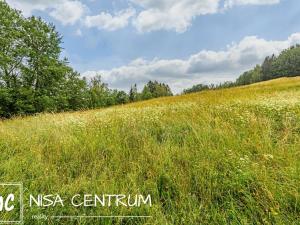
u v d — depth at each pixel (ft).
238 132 17.29
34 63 92.79
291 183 10.08
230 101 32.99
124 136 18.35
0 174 12.29
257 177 10.71
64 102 99.60
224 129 17.63
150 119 23.02
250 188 10.48
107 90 207.00
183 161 13.41
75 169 13.10
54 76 96.63
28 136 19.17
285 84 99.55
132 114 27.22
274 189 9.96
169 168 12.55
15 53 86.94
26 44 93.30
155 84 360.28
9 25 86.99
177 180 11.42
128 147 15.75
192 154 14.05
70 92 111.96
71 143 16.63
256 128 17.87
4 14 87.04
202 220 9.10
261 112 23.39
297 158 12.72
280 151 13.61
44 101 88.17
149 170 12.36
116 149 15.31
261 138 15.99
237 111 23.67
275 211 8.94
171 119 22.62
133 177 11.72
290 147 14.28
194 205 9.87
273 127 19.04
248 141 15.37
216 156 13.26
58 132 19.66
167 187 11.10
